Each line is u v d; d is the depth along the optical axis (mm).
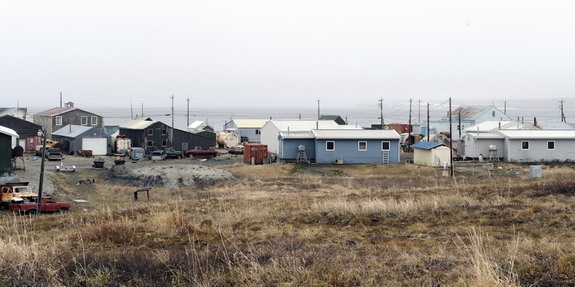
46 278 9031
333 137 53812
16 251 10242
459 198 19797
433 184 35469
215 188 36594
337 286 8539
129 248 11812
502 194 21203
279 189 35031
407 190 26422
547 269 8789
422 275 8969
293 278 8797
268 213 19359
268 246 11516
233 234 14516
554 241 11852
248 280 8875
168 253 10594
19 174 37781
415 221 16219
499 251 10727
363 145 54469
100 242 12969
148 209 21750
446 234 13805
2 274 9289
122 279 9164
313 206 19547
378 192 26594
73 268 9680
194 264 9422
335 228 15570
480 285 7945
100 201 31297
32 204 26016
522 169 49219
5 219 22500
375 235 14070
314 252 10578
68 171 45156
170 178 38844
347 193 28297
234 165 53188
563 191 21109
